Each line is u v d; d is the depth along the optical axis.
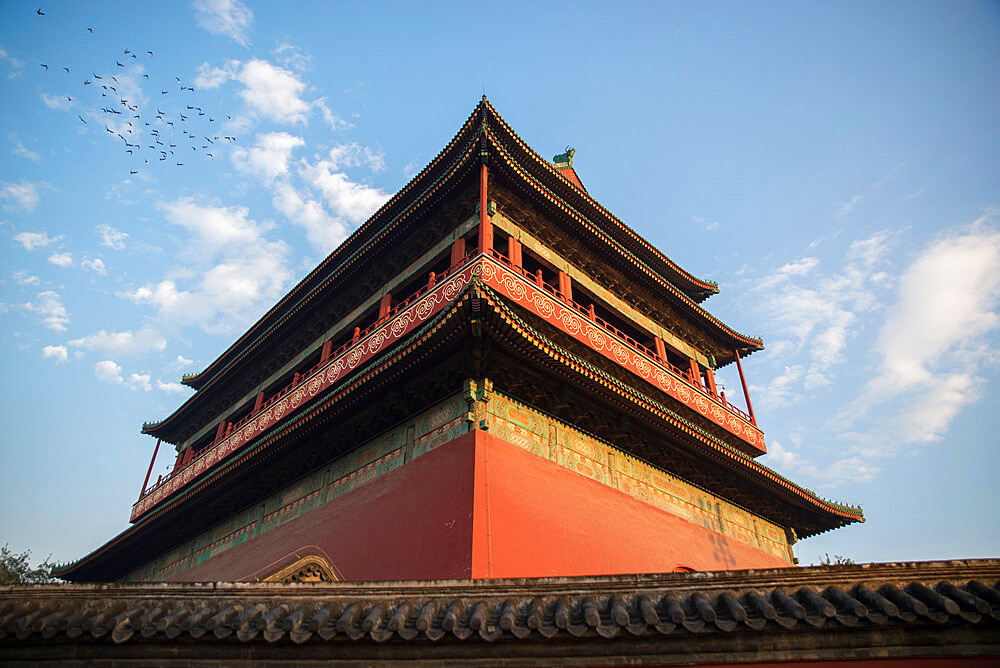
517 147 27.20
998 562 9.71
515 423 19.78
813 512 30.41
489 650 9.38
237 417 37.56
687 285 35.19
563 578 10.15
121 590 10.60
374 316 29.75
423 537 17.36
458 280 22.34
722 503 27.64
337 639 9.51
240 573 24.80
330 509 22.11
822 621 8.88
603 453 22.58
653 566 21.14
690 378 31.88
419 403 21.11
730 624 9.00
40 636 9.70
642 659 9.16
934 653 8.72
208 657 9.70
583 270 29.53
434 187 26.12
